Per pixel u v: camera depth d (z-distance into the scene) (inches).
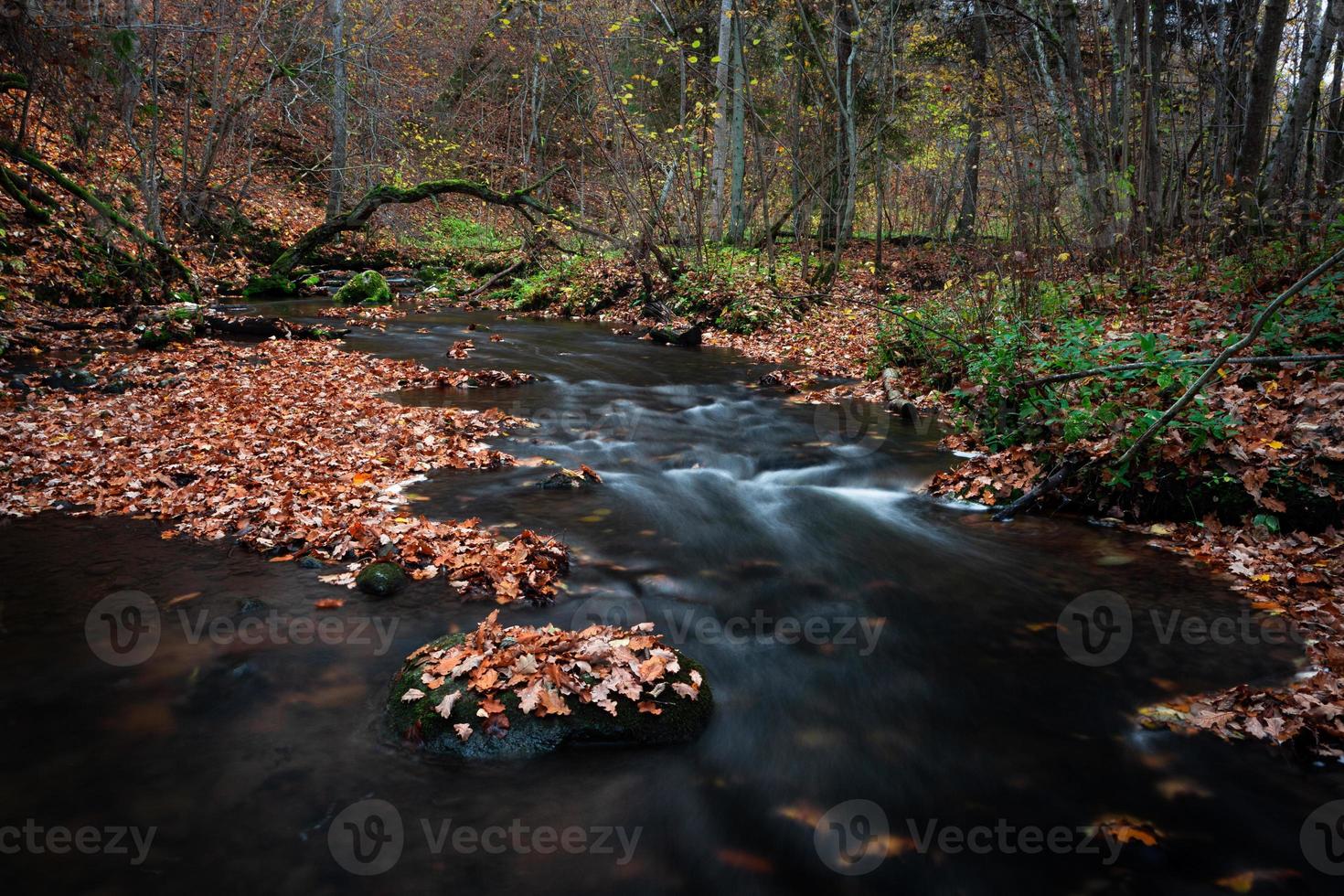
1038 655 161.6
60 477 238.2
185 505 221.9
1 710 130.4
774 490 272.8
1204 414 226.8
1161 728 136.3
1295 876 103.4
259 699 136.6
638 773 123.0
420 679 135.8
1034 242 461.1
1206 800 118.4
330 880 99.0
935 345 405.4
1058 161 564.1
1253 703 139.6
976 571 203.3
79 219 579.8
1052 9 544.7
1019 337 308.2
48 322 457.1
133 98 568.7
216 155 772.6
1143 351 271.3
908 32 752.3
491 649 141.5
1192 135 574.9
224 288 682.8
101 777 116.0
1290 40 599.2
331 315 625.3
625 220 765.3
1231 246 419.8
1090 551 215.9
